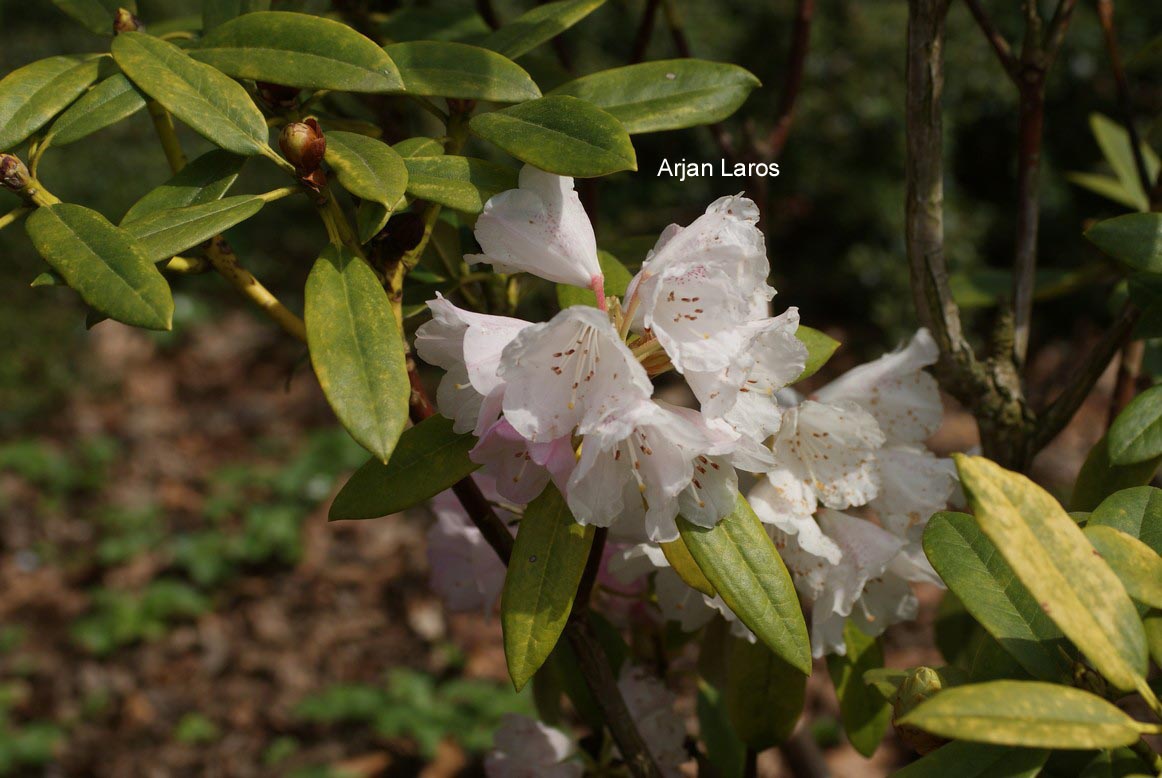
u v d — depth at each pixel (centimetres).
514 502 72
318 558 342
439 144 78
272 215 465
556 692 101
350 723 288
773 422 71
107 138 454
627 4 378
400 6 109
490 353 70
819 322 406
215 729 288
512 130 74
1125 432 76
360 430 69
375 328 71
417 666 303
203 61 77
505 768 96
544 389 68
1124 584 66
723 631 96
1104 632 64
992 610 70
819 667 269
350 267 72
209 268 78
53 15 468
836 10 393
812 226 417
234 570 338
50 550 346
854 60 390
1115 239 78
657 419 67
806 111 392
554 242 73
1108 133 119
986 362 92
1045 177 386
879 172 397
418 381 77
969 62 381
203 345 442
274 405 413
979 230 392
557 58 116
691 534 73
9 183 73
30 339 420
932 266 89
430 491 74
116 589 330
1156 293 83
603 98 80
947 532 72
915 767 67
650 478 70
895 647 262
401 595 327
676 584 85
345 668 304
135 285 69
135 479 377
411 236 76
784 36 387
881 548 81
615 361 68
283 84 76
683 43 118
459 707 287
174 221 72
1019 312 93
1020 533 64
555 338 68
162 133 82
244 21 77
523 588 72
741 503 73
